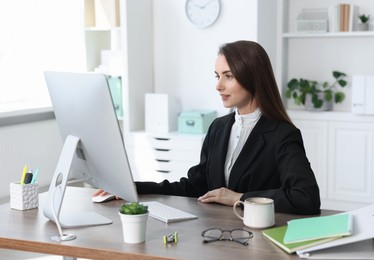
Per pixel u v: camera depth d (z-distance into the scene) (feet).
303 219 6.27
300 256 5.47
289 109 16.53
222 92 7.70
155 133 15.21
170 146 14.92
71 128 7.11
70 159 6.76
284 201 6.90
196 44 15.49
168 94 15.87
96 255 5.86
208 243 5.93
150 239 6.10
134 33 15.60
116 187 6.89
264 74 7.58
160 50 16.11
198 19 15.30
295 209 6.88
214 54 15.26
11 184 7.55
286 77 16.63
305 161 7.25
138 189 8.16
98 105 6.44
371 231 5.61
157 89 16.30
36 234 6.41
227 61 7.57
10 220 7.00
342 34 15.24
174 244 5.92
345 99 16.08
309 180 6.97
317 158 15.58
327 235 5.57
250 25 14.66
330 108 15.97
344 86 15.92
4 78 15.90
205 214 7.05
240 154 7.75
